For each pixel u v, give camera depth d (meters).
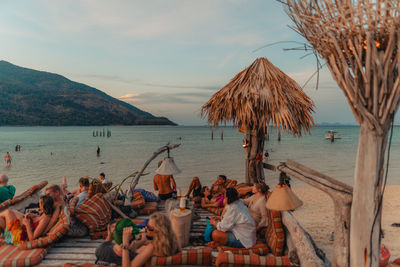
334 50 2.27
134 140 88.62
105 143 72.56
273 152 43.66
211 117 6.85
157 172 6.10
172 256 3.00
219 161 33.91
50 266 3.62
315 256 3.42
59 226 4.16
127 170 27.67
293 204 3.23
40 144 67.31
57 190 4.42
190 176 23.92
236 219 3.97
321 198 13.41
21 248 3.89
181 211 4.40
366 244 2.43
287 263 3.22
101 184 5.42
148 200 6.24
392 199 12.52
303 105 5.91
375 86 2.12
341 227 2.70
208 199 6.23
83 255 3.95
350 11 2.04
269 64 6.27
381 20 1.94
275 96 5.63
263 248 3.88
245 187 6.22
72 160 35.88
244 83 6.10
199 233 4.71
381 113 2.20
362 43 2.12
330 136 78.50
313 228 8.34
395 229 7.84
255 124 5.88
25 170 27.58
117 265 3.29
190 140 87.62
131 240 3.04
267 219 4.29
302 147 54.03
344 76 2.24
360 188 2.44
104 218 4.76
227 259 3.17
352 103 2.33
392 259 5.61
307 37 2.40
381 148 2.31
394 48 2.05
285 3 2.51
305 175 3.10
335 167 27.25
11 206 5.54
